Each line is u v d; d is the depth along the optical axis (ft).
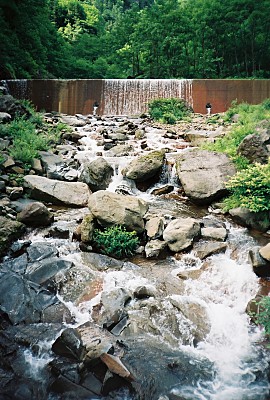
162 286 24.23
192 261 27.09
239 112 63.00
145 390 17.24
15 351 19.49
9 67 82.99
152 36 122.11
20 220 31.09
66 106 80.64
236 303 23.12
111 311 21.43
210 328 21.08
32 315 21.75
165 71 124.88
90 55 150.00
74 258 27.04
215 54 126.21
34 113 59.47
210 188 36.14
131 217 29.73
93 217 30.12
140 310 21.79
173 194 39.22
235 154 39.37
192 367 18.53
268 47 121.19
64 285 24.08
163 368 18.29
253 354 19.45
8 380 17.98
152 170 39.78
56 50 122.93
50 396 17.28
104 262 26.76
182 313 21.75
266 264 24.39
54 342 19.21
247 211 32.01
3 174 37.86
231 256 27.45
